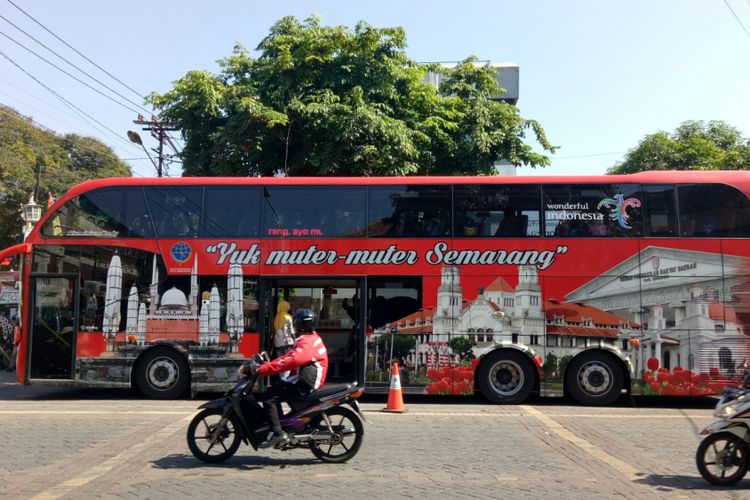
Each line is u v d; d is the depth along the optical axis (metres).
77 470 6.90
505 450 7.96
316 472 6.85
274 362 7.02
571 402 12.30
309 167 18.45
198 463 7.22
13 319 19.77
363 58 18.53
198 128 18.66
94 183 12.51
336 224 12.05
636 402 12.59
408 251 11.88
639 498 5.92
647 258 11.62
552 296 11.67
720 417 6.46
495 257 11.80
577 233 11.74
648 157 27.56
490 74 21.08
